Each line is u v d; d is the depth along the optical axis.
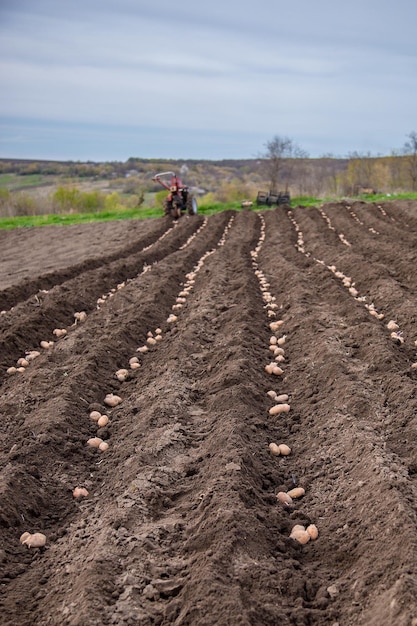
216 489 4.36
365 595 3.41
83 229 23.72
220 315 9.14
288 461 5.14
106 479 4.98
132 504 4.41
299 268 12.28
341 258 12.23
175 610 3.34
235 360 6.93
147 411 5.98
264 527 4.02
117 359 7.52
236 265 13.12
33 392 6.50
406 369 6.40
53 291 10.79
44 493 4.70
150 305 9.56
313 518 4.28
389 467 4.44
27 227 25.67
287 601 3.46
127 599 3.46
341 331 7.81
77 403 6.20
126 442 5.48
